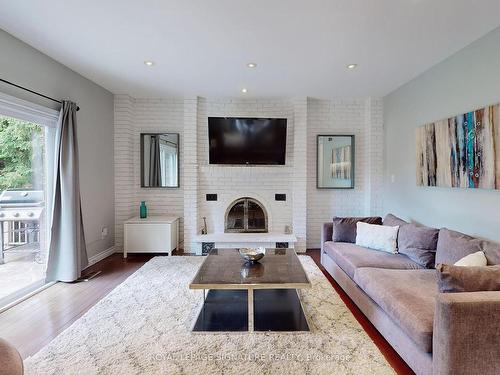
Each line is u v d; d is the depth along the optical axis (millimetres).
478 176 2691
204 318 2461
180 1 2164
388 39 2754
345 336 2211
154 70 3582
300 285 2256
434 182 3355
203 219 4871
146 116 4840
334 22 2451
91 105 4027
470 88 2838
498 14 2320
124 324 2381
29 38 2785
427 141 3484
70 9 2279
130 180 4770
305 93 4512
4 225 2822
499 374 1410
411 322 1701
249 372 1803
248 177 4887
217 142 4648
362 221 3695
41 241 3277
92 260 4082
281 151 4715
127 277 3541
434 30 2578
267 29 2576
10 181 2881
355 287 2699
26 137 3061
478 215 2744
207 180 4867
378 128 4742
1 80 2619
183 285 3242
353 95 4625
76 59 3270
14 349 1371
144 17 2391
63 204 3316
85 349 2037
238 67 3469
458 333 1398
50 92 3248
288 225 4883
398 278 2314
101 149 4297
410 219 3943
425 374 1602
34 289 3113
